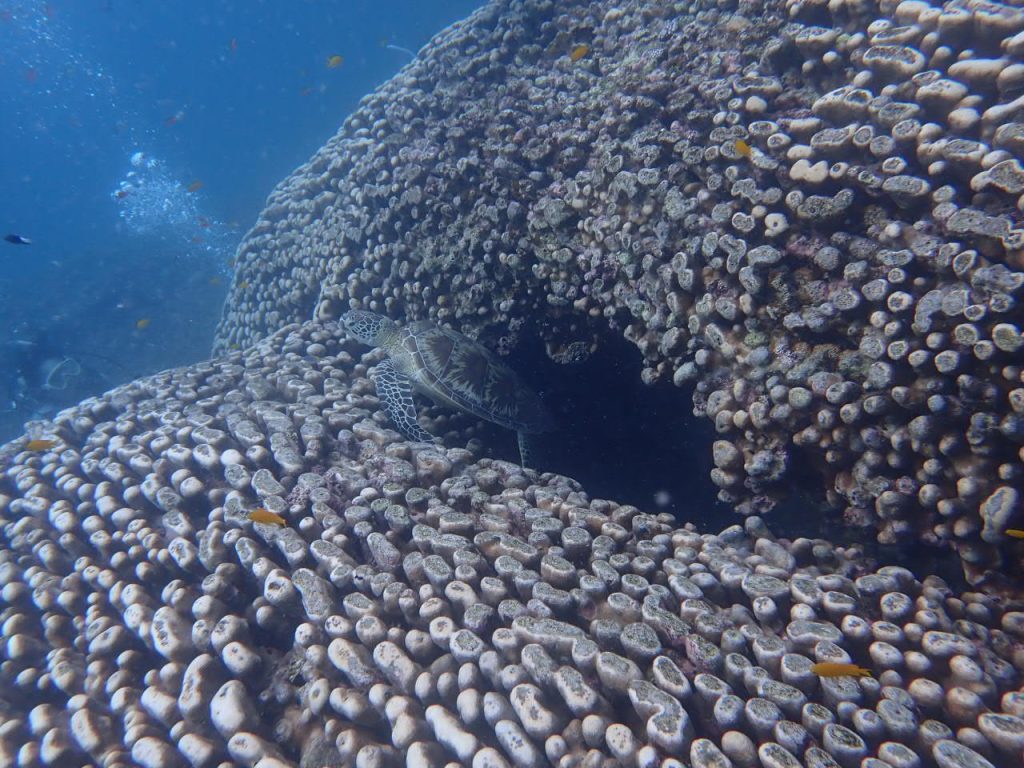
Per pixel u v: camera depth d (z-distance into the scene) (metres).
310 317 3.11
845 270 1.48
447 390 2.15
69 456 1.86
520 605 1.34
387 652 1.30
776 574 1.42
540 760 1.16
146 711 1.35
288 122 20.39
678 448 2.31
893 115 1.46
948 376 1.34
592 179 2.03
